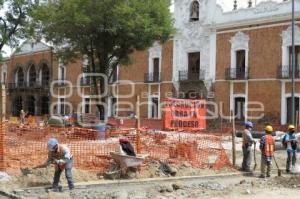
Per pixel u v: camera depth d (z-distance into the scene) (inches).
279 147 1018.1
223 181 634.8
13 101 2613.2
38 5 1437.0
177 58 1817.2
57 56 1389.0
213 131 1587.1
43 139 770.8
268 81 1528.1
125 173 601.3
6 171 590.9
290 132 750.5
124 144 614.9
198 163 716.7
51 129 792.9
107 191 537.3
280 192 563.5
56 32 1280.8
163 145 745.6
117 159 602.2
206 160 740.7
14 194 500.1
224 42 1660.9
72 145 707.4
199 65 1759.4
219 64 1675.7
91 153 663.1
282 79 1482.5
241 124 1574.8
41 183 546.3
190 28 1776.6
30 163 630.5
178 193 542.9
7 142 669.9
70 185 529.0
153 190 550.3
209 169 700.7
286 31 1483.8
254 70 1566.2
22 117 1614.2
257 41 1561.3
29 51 2512.3
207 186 588.7
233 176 674.2
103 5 1210.0
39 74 2444.6
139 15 1236.5
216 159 745.0
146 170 633.0
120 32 1245.7
